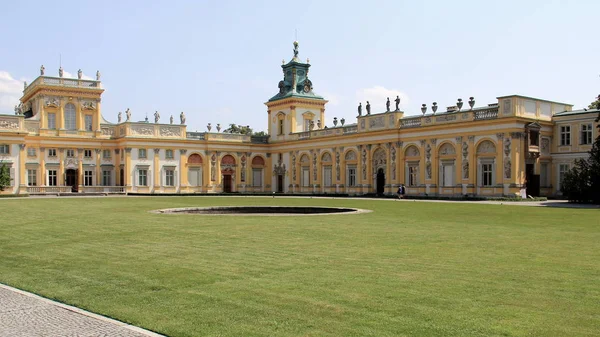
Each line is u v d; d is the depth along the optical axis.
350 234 21.72
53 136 76.75
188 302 11.10
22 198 60.38
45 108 76.81
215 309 10.56
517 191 53.94
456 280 12.76
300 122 86.75
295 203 48.41
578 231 22.70
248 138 89.00
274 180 89.50
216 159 85.50
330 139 77.44
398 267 14.42
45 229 24.45
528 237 20.62
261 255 16.53
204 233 22.30
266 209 38.34
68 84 78.44
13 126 72.88
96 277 13.66
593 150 48.25
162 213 34.09
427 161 63.28
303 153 83.06
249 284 12.58
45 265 15.45
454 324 9.42
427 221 27.64
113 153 81.56
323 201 52.94
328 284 12.47
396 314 10.05
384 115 68.69
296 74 87.88
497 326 9.28
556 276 13.13
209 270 14.27
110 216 31.62
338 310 10.37
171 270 14.34
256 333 9.11
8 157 72.19
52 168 76.88
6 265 15.58
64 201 52.31
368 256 16.22
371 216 30.95
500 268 14.18
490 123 56.16
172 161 82.31
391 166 67.56
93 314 10.43
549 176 58.19
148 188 80.12
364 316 9.96
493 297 11.17
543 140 57.41
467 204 45.47
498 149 55.41
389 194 66.69
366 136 71.38
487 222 27.06
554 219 28.77
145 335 9.12
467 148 58.72
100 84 81.06
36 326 9.72
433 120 62.72
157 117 82.62
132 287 12.50
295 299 11.20
